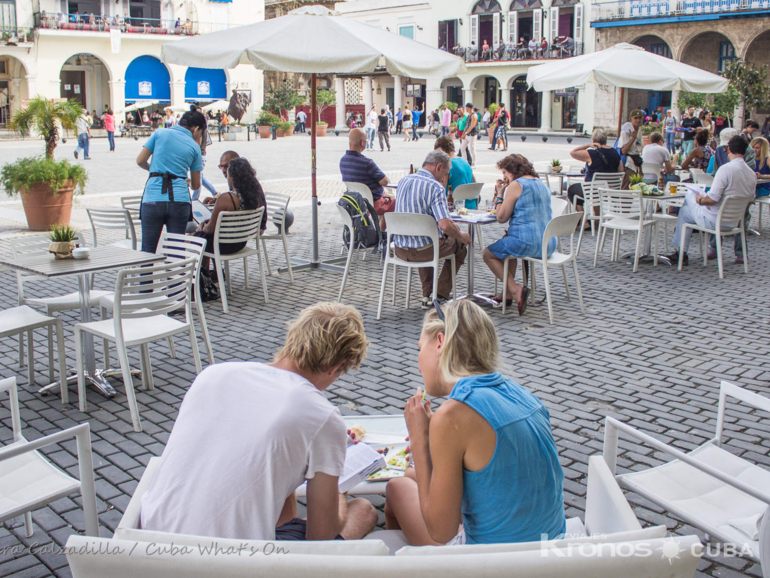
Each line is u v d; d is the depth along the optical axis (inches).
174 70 1632.6
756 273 339.0
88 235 434.6
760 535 96.1
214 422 88.5
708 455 124.5
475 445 86.3
